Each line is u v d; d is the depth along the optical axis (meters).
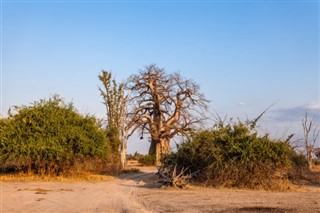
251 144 23.58
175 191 21.09
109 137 46.56
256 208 14.27
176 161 26.20
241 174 23.34
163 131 62.12
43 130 28.62
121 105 52.62
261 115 25.02
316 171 32.31
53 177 28.55
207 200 16.88
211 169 24.19
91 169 34.62
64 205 15.36
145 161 62.28
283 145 23.97
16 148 27.69
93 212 13.68
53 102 31.09
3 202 15.77
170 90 63.53
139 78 63.12
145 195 19.03
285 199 17.48
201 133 26.36
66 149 29.09
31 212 13.56
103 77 52.50
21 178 27.16
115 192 20.70
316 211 13.55
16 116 29.14
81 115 31.52
